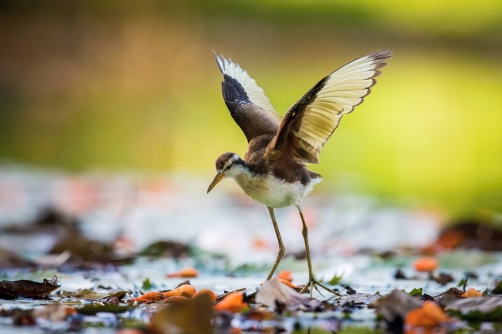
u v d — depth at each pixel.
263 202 7.49
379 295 6.68
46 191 15.80
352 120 24.34
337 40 32.56
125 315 5.94
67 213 13.02
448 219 13.13
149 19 30.25
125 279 8.17
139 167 19.88
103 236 11.34
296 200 7.45
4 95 25.48
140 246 10.74
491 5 35.22
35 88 26.14
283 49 31.25
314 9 34.19
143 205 15.23
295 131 7.20
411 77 31.48
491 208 15.11
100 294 6.90
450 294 6.18
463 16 34.53
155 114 24.53
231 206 15.52
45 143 21.30
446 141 22.30
